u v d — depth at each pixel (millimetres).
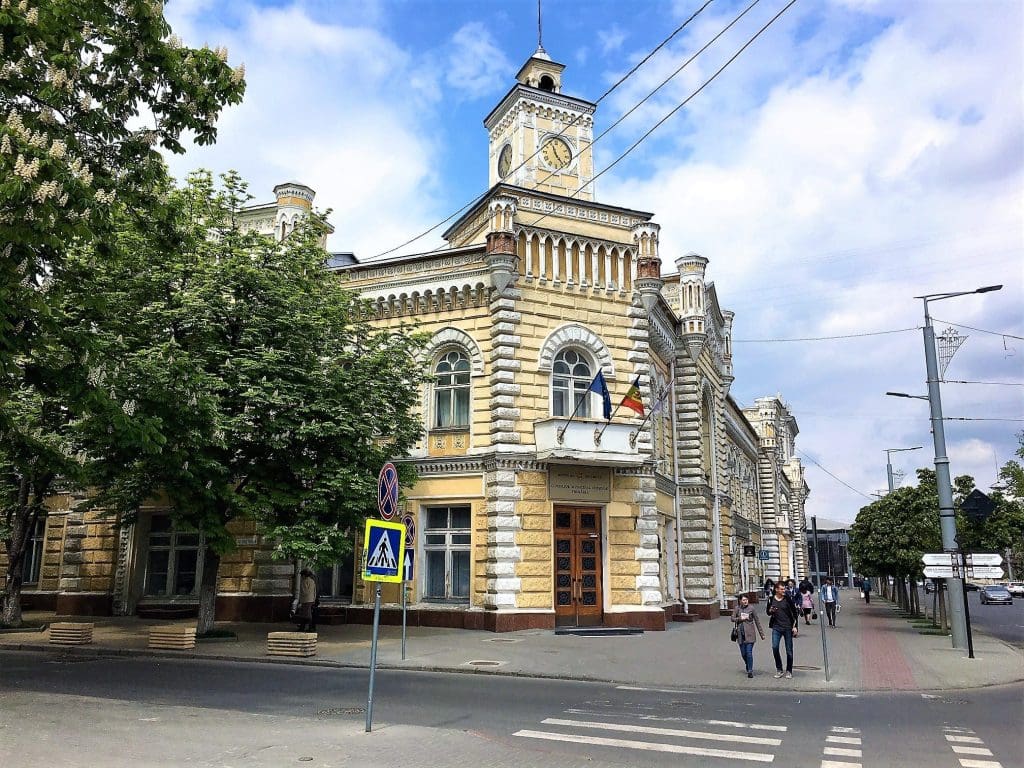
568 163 33844
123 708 12375
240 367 21344
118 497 21766
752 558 58156
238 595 28609
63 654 20578
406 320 28969
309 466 22578
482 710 12953
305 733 10688
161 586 30500
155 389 18188
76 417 18828
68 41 12414
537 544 26234
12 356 13234
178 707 12664
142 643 21953
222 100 13945
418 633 24750
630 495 27984
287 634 19688
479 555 26312
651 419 28953
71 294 17484
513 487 26266
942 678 17625
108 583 30312
